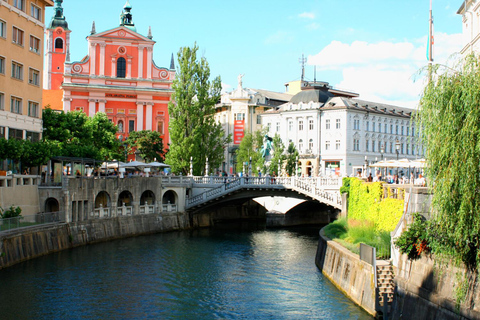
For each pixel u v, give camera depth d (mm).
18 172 49969
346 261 34156
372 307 28812
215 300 33844
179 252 50250
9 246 39469
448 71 21688
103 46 93375
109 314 30719
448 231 21094
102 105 93000
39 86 56438
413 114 22594
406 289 25625
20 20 52656
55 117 66812
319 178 60906
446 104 21047
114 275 39750
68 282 37000
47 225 45594
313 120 104062
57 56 123562
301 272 41531
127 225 59281
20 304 31719
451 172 20406
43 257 43906
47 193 49844
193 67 75125
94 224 53531
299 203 71938
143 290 35969
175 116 75312
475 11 49844
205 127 75000
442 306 22453
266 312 31156
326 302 32312
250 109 118125
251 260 46812
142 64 95125
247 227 72500
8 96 50906
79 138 69625
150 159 90062
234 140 116000
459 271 21219
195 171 73938
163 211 66500
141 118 94625
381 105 111625
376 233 35688
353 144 101500
